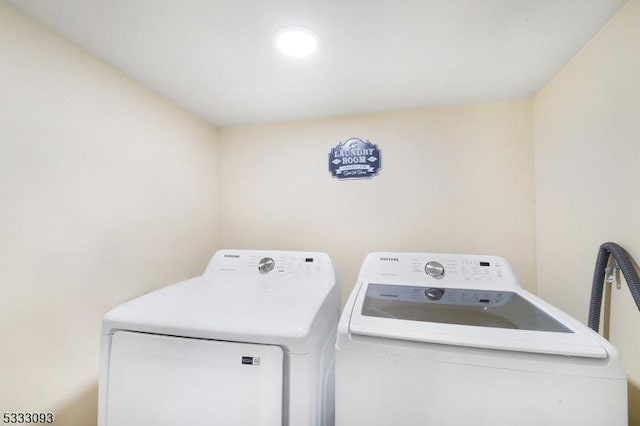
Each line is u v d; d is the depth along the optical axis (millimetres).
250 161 2193
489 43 1220
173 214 1769
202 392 959
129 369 1019
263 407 919
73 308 1175
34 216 1048
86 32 1129
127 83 1453
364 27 1113
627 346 1032
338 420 910
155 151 1633
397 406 863
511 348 791
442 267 1469
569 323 920
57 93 1131
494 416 796
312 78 1511
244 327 953
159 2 968
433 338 846
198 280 1591
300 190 2100
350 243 2004
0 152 956
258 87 1604
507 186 1773
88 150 1250
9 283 976
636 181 979
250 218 2188
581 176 1278
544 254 1625
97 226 1283
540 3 993
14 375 987
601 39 1131
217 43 1211
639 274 962
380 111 1949
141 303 1169
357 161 1995
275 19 1064
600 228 1160
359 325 934
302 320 987
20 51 1012
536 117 1701
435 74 1476
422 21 1079
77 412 1178
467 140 1834
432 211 1881
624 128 1025
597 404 747
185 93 1670
